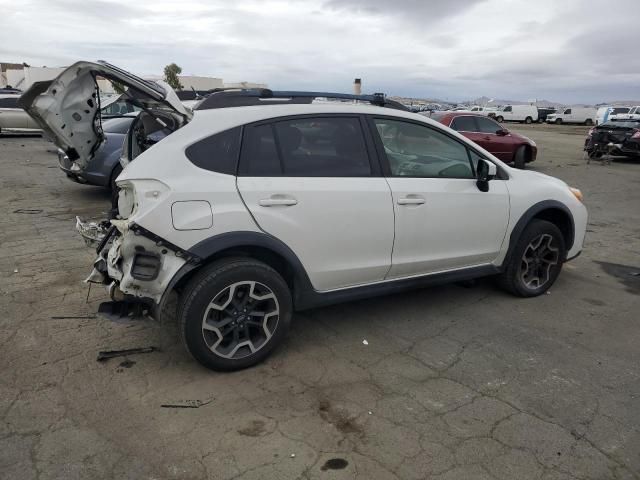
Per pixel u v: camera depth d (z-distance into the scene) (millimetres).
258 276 3227
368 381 3244
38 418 2775
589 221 8234
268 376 3273
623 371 3443
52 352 3479
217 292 3115
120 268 3133
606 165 15594
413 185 3809
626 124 15906
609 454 2609
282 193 3264
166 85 3422
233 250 3250
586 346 3797
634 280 5340
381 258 3742
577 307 4547
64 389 3051
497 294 4805
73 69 3223
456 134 4188
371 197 3582
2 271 5000
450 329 4027
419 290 4859
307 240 3381
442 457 2557
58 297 4387
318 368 3391
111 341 3650
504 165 4520
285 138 3400
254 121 3328
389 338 3850
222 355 3223
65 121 3400
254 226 3186
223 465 2467
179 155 3088
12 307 4172
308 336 3850
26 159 13602
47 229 6586
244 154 3244
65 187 9594
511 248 4477
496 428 2793
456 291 4855
